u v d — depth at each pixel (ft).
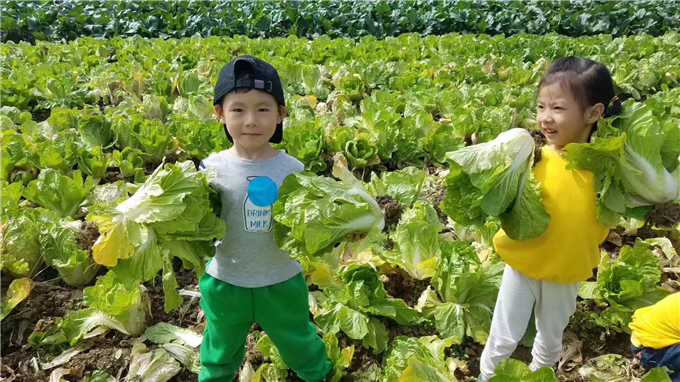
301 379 11.58
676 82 33.65
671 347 10.16
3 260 13.52
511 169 7.93
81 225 15.15
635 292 12.68
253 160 8.81
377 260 14.52
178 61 37.42
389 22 62.75
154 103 25.25
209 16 60.44
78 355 12.25
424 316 13.12
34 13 55.93
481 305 12.79
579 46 42.37
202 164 9.11
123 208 7.68
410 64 36.68
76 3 61.46
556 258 8.59
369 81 31.96
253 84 8.04
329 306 12.79
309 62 37.06
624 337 12.91
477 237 15.84
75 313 12.71
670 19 60.29
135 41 45.70
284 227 8.37
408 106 25.30
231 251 8.92
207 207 8.21
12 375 11.93
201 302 9.65
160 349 12.15
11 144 19.19
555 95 8.33
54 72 32.17
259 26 59.88
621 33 60.23
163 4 63.36
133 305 12.19
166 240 7.94
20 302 13.71
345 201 8.14
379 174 21.30
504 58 37.88
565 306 9.26
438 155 21.86
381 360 12.34
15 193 16.37
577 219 8.39
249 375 11.51
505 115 23.27
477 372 12.08
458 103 26.50
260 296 8.96
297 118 23.94
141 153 20.65
